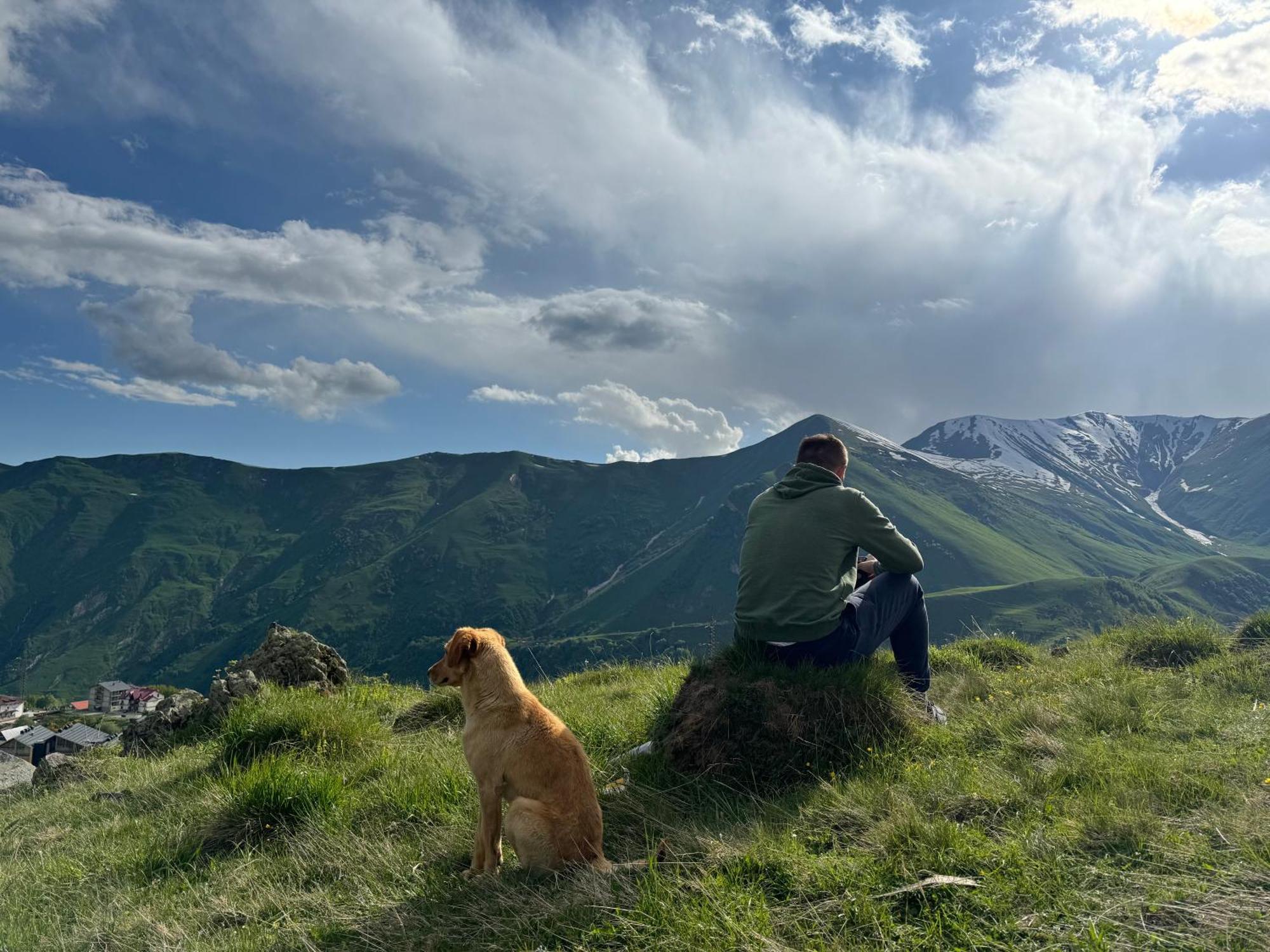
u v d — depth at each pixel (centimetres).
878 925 201
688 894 225
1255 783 248
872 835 242
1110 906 198
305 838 327
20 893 334
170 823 377
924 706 342
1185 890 198
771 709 310
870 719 317
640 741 361
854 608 335
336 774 372
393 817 334
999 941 194
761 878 229
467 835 298
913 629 359
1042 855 220
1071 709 337
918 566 332
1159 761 267
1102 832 227
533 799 261
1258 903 191
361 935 246
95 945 276
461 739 430
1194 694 353
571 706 459
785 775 302
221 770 430
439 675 283
